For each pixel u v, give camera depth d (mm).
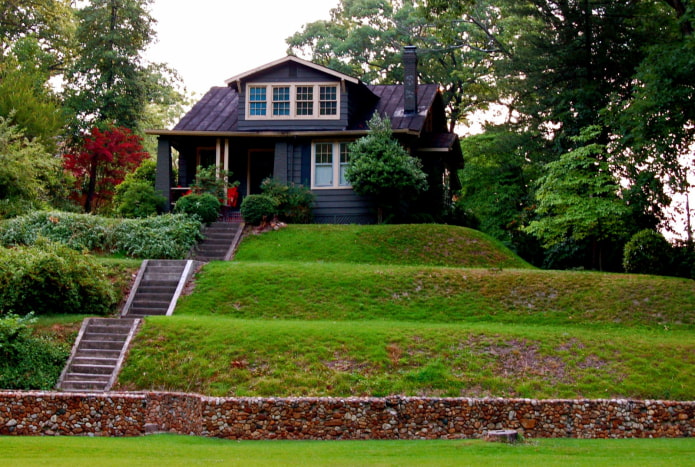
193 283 22609
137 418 14141
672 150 27062
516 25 40719
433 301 21656
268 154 33281
